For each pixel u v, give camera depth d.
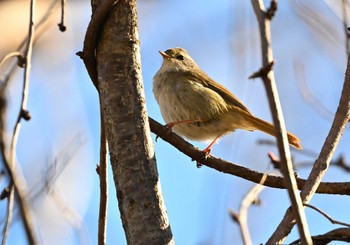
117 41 5.99
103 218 6.44
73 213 7.73
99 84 6.00
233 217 6.64
